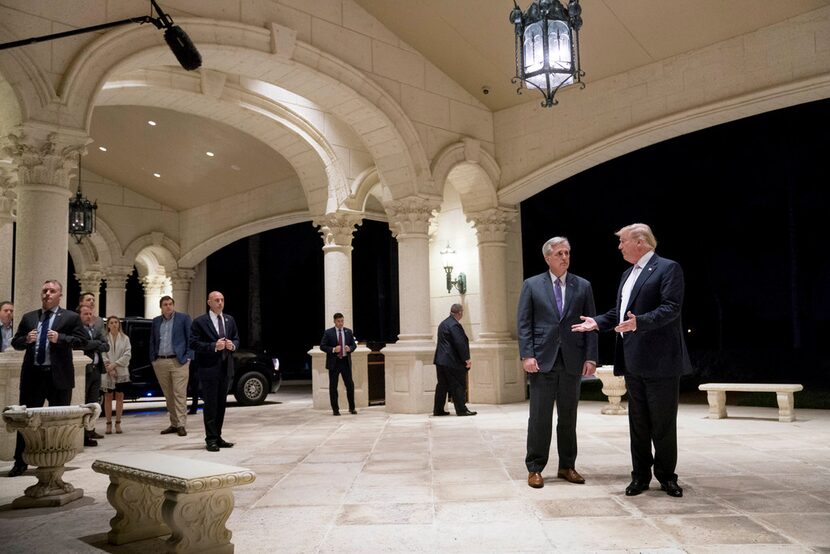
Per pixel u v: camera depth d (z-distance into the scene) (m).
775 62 9.09
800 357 18.83
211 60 9.32
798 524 3.59
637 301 4.36
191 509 3.16
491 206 12.30
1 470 6.07
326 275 12.70
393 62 10.87
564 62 6.69
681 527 3.58
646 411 4.43
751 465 5.36
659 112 10.20
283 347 26.05
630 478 4.92
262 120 11.79
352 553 3.31
